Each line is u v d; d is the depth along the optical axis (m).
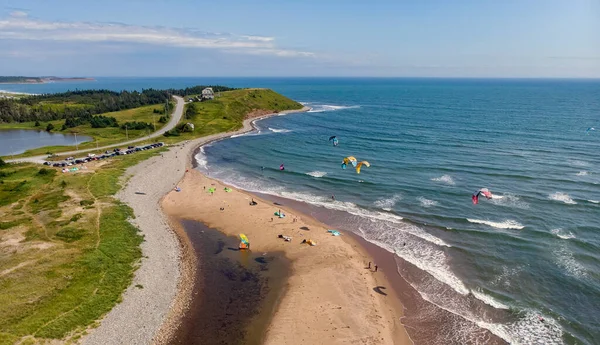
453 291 42.62
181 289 43.50
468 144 111.81
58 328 34.97
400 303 41.16
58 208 62.41
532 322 37.03
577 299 40.06
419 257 50.00
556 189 70.88
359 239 55.72
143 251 50.66
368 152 106.00
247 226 60.47
